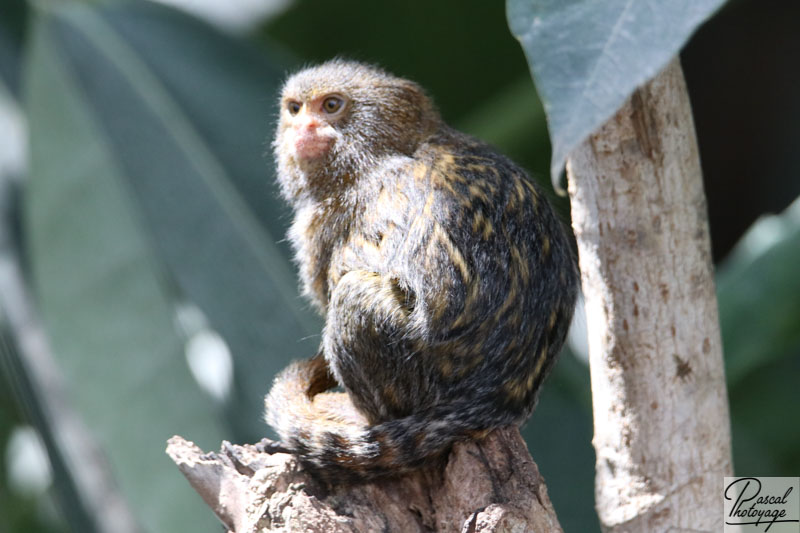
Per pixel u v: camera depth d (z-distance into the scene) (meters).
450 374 6.26
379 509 6.06
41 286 10.22
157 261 9.95
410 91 7.30
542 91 3.97
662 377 5.55
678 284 5.48
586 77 3.96
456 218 6.31
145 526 9.19
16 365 10.35
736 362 9.87
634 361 5.57
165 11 11.54
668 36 3.96
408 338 6.21
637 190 5.39
